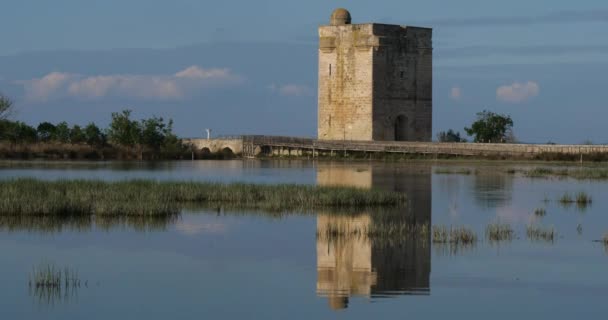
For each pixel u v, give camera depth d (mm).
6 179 73312
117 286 35969
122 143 144875
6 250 43094
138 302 33594
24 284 36188
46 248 43688
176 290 35406
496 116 151000
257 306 33094
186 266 39781
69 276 37688
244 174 95938
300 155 137625
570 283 36375
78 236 47125
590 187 76625
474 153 124375
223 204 60750
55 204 54500
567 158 119750
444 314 32062
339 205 60938
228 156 145875
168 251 43250
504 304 33312
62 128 147000
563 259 41000
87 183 66000
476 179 86500
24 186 62625
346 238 46594
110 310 32500
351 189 65188
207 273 38344
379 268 39219
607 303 33469
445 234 46594
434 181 84000
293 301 33844
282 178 88875
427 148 125875
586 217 55125
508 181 83750
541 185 79000
